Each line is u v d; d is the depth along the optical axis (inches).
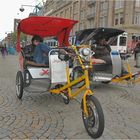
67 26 151.9
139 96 135.7
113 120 94.6
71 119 94.3
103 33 154.8
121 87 160.2
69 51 98.5
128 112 105.1
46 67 124.8
